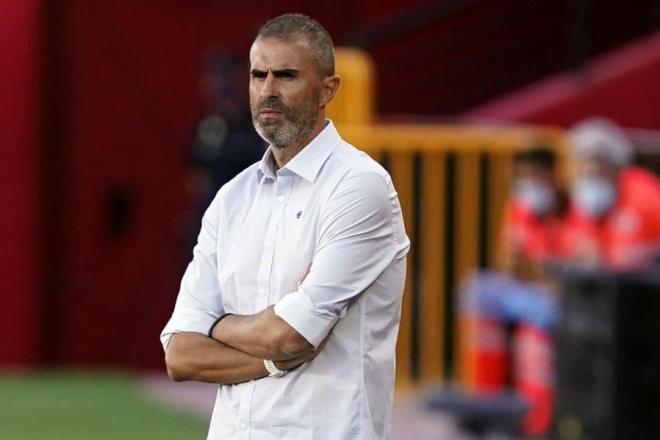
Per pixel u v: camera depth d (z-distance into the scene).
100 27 50.12
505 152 40.41
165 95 50.47
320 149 17.00
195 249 17.83
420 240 40.53
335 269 16.62
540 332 34.38
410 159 40.34
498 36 50.00
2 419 39.38
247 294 17.09
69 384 46.34
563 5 49.84
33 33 49.31
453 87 50.03
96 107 50.28
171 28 50.41
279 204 17.06
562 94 44.94
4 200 49.53
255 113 16.86
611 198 34.78
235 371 16.98
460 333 40.50
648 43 46.62
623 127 45.03
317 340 16.58
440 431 36.34
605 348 28.50
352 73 40.31
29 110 49.41
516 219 37.16
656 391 28.47
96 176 50.41
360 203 16.77
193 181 49.00
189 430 38.06
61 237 50.34
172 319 17.62
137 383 46.62
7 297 49.75
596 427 28.69
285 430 16.75
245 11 50.47
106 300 50.81
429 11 44.47
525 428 34.22
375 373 17.03
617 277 28.34
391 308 17.19
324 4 50.56
